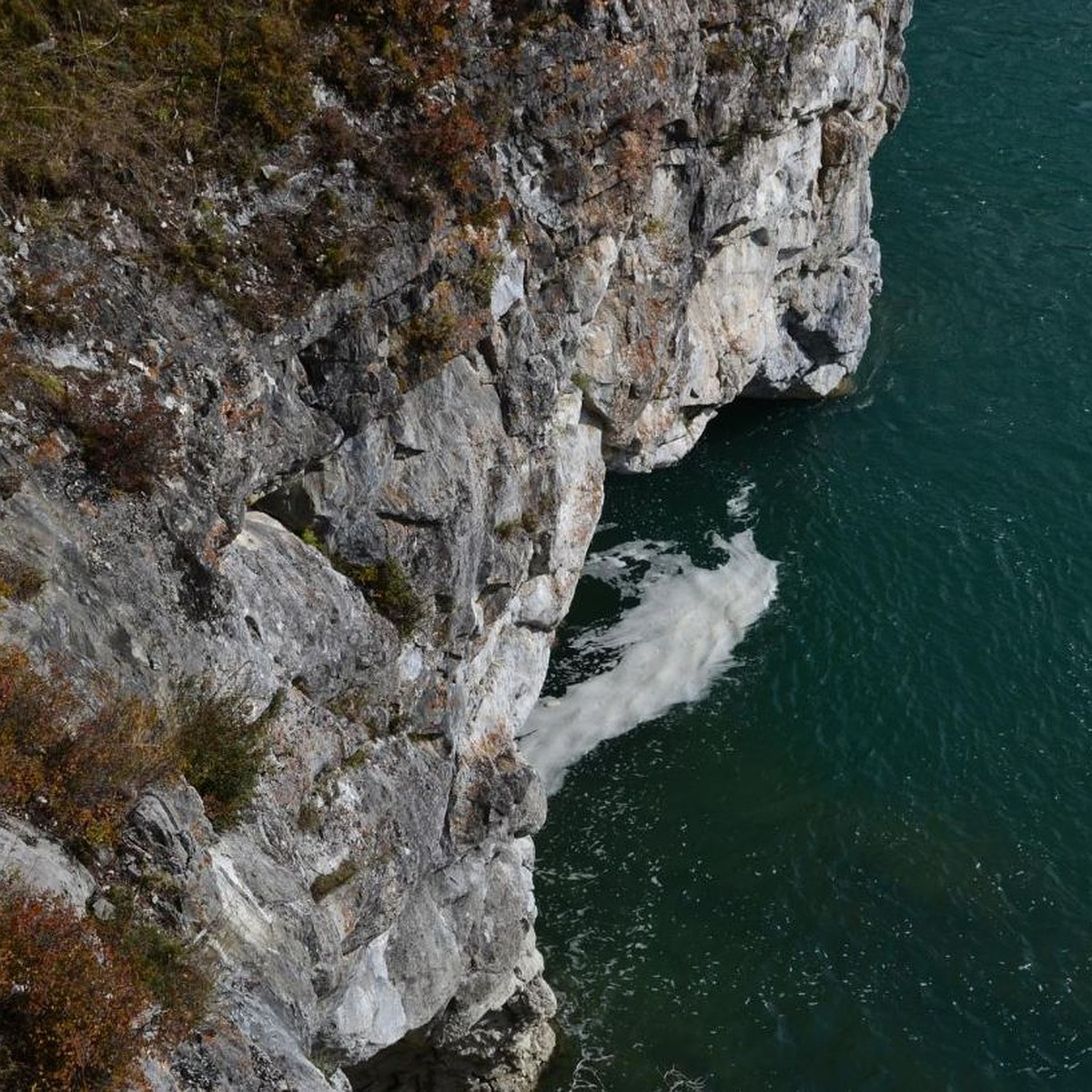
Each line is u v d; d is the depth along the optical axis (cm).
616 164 2969
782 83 3688
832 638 4350
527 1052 3250
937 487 4850
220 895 1761
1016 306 5531
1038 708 4084
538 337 2823
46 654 1659
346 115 2378
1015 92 6612
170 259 2105
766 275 4456
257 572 2172
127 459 1905
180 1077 1516
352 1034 2433
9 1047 1372
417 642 2567
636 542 4734
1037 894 3616
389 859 2406
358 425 2342
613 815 3866
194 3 2302
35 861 1512
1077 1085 3206
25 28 2144
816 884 3672
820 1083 3241
